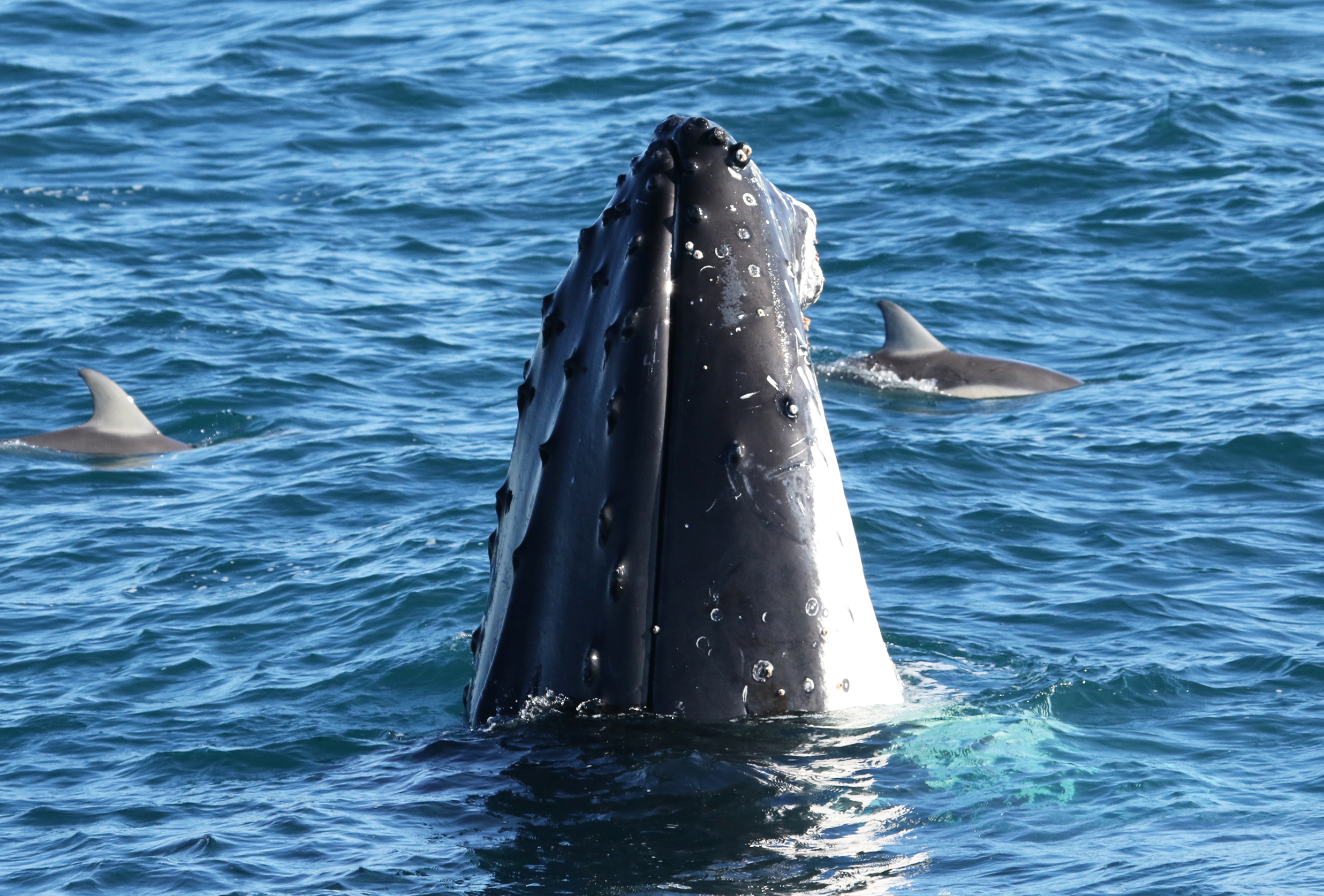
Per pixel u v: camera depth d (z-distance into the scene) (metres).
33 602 54.03
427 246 112.31
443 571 53.66
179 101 152.38
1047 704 36.72
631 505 26.31
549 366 27.73
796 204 28.62
